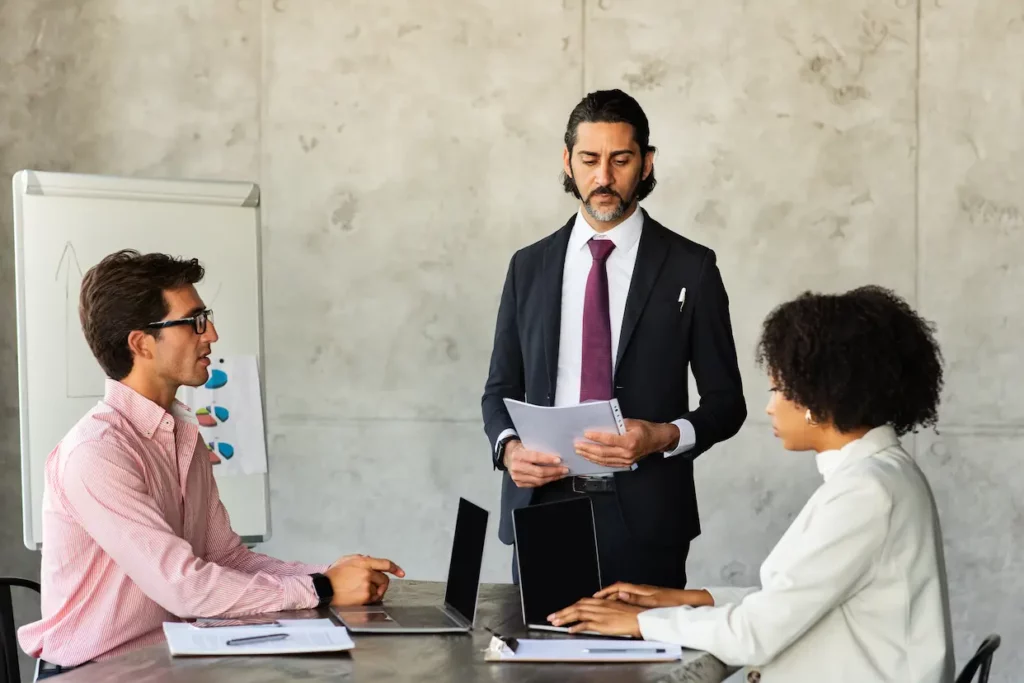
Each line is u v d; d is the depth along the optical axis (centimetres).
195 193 345
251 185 352
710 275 282
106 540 211
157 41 432
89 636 215
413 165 434
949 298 422
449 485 436
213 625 199
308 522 438
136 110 432
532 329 286
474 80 432
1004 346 421
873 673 181
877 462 188
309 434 437
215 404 338
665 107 428
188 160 433
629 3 428
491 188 433
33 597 422
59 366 323
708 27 425
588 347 278
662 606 206
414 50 433
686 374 285
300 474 438
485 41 432
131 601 217
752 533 428
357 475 437
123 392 229
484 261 434
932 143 421
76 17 430
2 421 425
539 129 431
